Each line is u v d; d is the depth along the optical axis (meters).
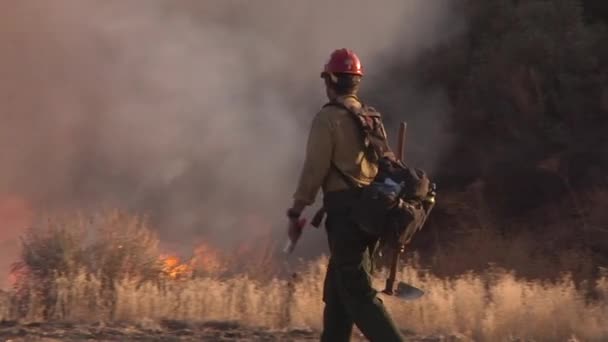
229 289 34.16
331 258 21.53
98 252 35.69
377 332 20.41
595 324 30.91
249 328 30.36
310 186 20.64
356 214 20.39
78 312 30.88
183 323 30.44
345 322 21.84
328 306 21.88
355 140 20.89
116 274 35.09
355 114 20.97
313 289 33.06
